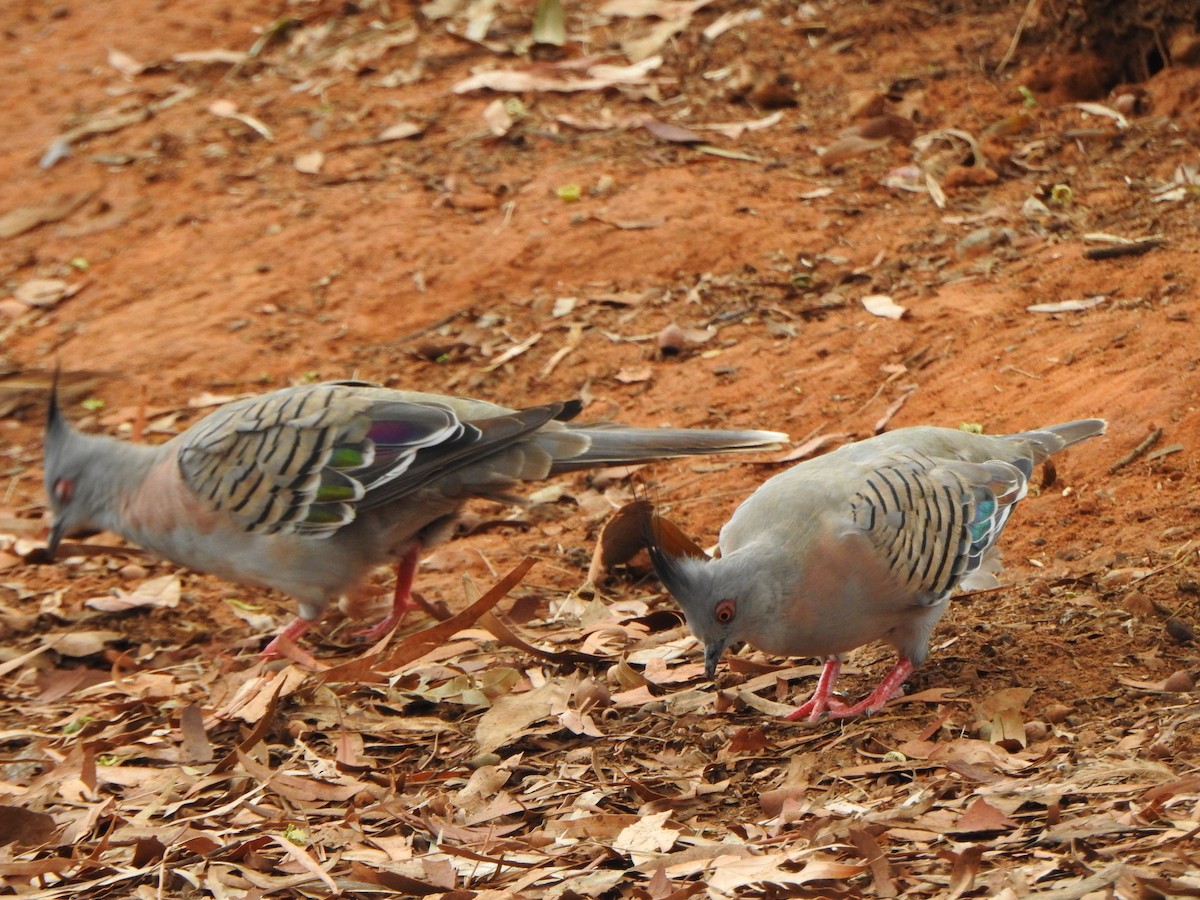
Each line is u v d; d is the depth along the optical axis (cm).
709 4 1895
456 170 1692
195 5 2183
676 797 777
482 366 1405
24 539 1283
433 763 862
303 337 1489
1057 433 952
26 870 751
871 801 747
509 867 722
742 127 1669
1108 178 1459
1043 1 1664
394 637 1077
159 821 820
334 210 1666
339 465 996
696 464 1253
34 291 1648
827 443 1200
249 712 932
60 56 2106
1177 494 1041
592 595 1085
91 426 1411
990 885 634
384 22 2023
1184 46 1554
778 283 1427
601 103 1767
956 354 1266
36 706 1018
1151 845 646
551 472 1011
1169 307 1241
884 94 1672
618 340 1403
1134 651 868
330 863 745
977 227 1435
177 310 1568
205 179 1775
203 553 1032
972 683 865
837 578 796
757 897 657
